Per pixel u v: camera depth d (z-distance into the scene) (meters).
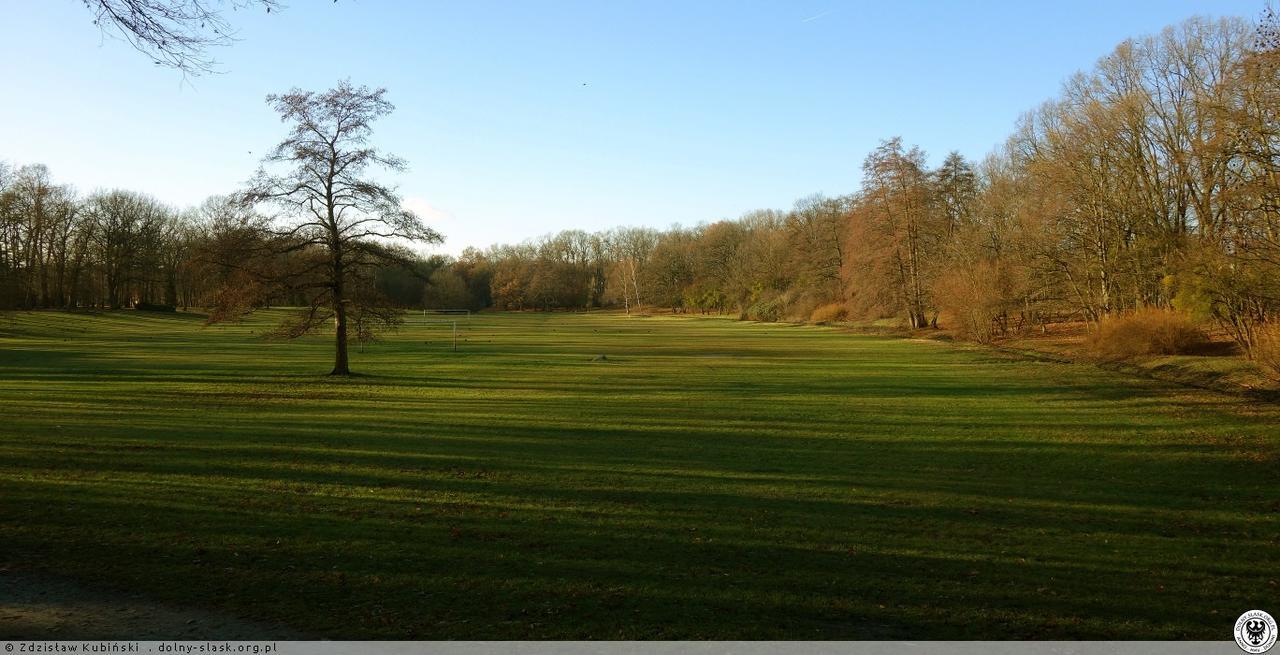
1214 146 23.72
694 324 103.69
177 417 20.27
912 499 12.20
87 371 33.44
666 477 13.59
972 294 54.91
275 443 16.30
